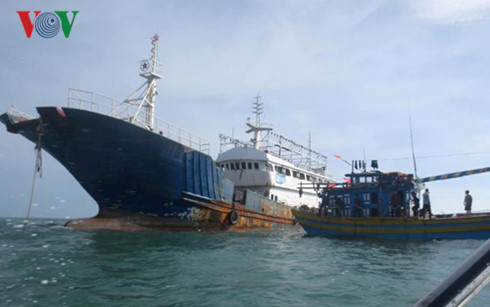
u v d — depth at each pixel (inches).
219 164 1114.7
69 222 697.0
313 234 817.5
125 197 730.8
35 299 214.2
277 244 572.7
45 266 307.3
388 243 635.5
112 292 234.4
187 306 209.9
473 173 765.9
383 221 756.6
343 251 499.5
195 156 786.8
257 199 972.6
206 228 818.8
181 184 754.8
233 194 935.7
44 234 553.9
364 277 308.2
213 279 283.3
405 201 804.6
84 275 280.5
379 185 823.7
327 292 250.8
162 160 711.1
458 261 411.8
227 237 677.3
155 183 723.4
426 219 724.0
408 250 524.1
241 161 1067.9
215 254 424.8
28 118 709.3
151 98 892.0
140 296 228.1
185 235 674.2
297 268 345.7
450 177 793.6
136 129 665.6
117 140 668.1
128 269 311.7
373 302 228.1
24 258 340.8
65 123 644.1
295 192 1192.2
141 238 573.0
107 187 720.3
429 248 553.6
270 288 258.1
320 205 891.4
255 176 1054.4
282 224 1074.1
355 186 855.1
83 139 664.4
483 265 47.1
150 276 287.0
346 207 860.6
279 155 1221.7
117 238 553.0
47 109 621.6
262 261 381.7
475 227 696.4
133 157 688.4
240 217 900.0
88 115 639.8
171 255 402.0
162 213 756.6
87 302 211.5
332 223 799.7
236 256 413.7
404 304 225.0
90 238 533.0
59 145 677.9
